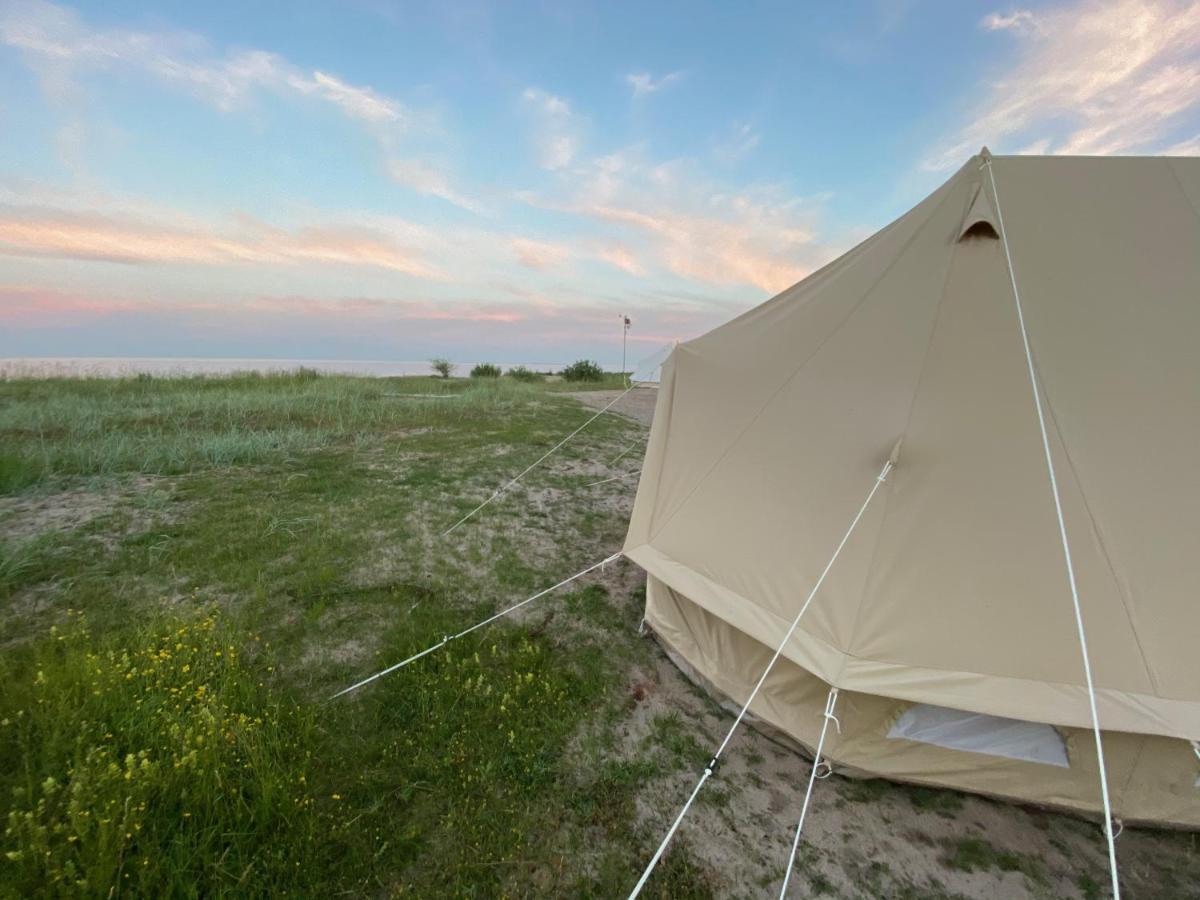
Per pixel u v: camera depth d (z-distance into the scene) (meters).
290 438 7.85
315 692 2.79
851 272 3.34
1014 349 2.53
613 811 2.26
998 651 2.07
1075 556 2.12
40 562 3.76
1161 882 2.05
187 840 1.83
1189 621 1.98
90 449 6.18
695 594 2.80
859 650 2.18
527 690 2.93
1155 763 2.05
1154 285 2.56
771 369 3.30
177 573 3.84
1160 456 2.20
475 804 2.23
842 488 2.59
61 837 1.79
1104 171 2.99
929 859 2.12
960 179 3.15
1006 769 2.21
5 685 2.40
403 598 3.83
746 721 2.84
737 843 2.15
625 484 7.09
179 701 2.42
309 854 1.90
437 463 7.34
